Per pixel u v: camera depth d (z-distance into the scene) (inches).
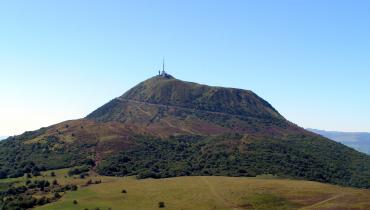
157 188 5679.1
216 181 5940.0
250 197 5012.3
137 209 4847.4
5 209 5172.2
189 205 4857.3
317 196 4938.5
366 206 4210.1
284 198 4936.0
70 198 5452.8
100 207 4960.6
